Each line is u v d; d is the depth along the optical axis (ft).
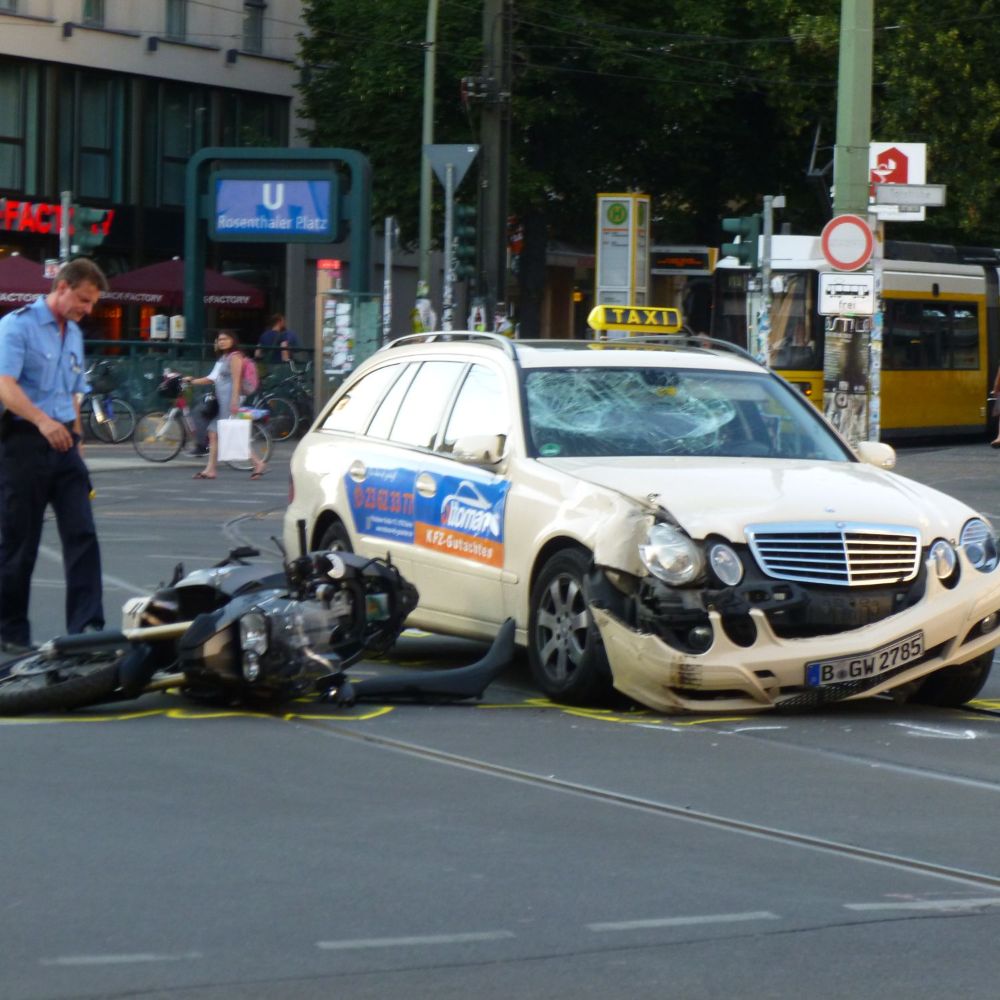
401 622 56.90
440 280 357.20
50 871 35.88
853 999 29.40
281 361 225.15
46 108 279.90
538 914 33.71
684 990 29.63
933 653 55.21
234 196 224.74
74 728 51.13
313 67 289.12
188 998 28.71
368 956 31.04
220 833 39.14
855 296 116.88
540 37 259.39
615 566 53.57
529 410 60.49
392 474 65.41
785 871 37.19
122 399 203.62
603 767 47.16
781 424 62.69
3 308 235.40
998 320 234.58
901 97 246.47
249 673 52.65
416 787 44.21
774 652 52.90
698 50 265.34
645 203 239.30
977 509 129.39
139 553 98.84
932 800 44.29
